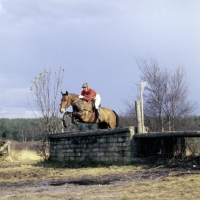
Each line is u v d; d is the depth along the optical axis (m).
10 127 70.50
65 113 17.09
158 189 8.82
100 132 16.97
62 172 14.59
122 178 11.62
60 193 9.23
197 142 15.79
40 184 11.45
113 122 18.97
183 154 14.59
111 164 16.19
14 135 68.81
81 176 12.96
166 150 14.99
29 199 8.55
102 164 16.62
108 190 9.20
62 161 19.48
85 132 17.84
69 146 19.08
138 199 7.69
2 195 9.53
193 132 13.51
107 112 18.70
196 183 9.21
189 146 15.73
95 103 17.86
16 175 14.25
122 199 7.79
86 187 10.12
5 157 24.52
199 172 11.21
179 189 8.59
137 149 15.64
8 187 11.09
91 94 17.77
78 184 10.91
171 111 26.59
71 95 17.30
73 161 18.69
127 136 15.70
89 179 11.95
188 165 13.05
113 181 11.10
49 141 21.06
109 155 16.59
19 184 11.72
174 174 11.33
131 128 15.62
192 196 7.63
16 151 27.64
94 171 14.25
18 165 19.56
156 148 15.30
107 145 16.75
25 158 25.53
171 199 7.48
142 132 15.70
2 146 24.80
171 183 9.55
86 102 17.56
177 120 27.00
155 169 13.20
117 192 8.78
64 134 19.25
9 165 20.11
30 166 18.31
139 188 9.16
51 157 20.44
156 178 10.96
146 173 12.33
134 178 11.39
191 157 14.12
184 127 27.09
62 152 19.58
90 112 17.70
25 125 71.31
